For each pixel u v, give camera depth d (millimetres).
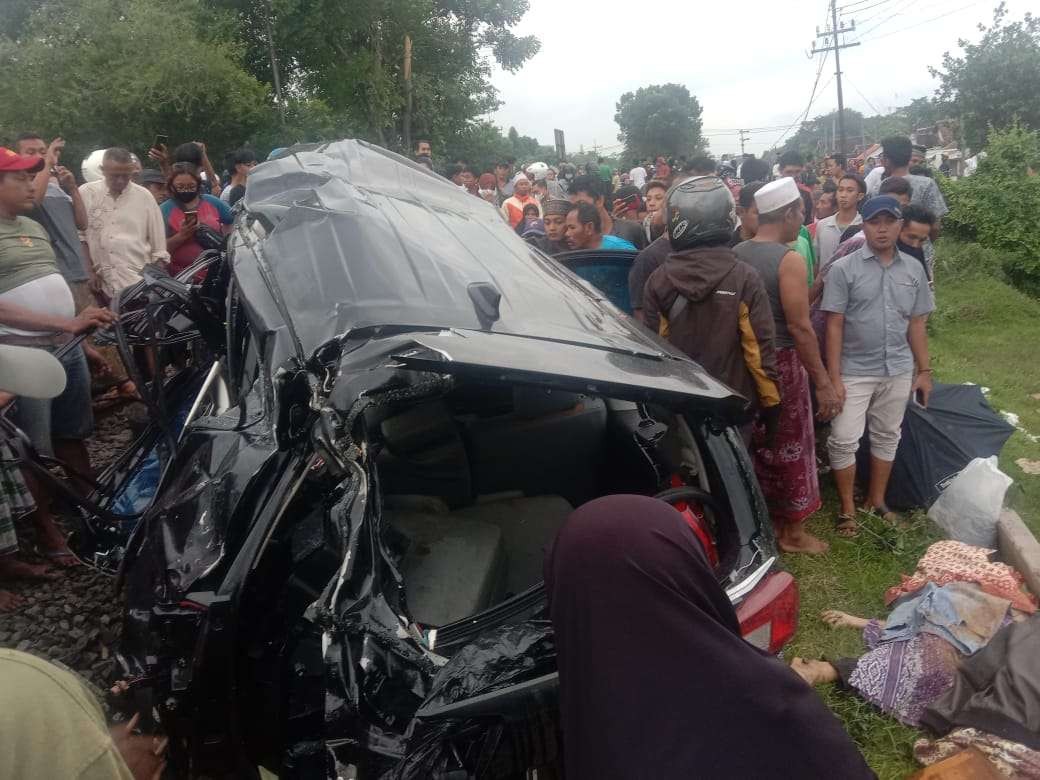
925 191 7238
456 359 2062
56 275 4285
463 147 22234
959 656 3070
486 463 3051
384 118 17859
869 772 1347
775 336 3932
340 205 3092
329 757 1877
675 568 1438
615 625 1412
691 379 2395
